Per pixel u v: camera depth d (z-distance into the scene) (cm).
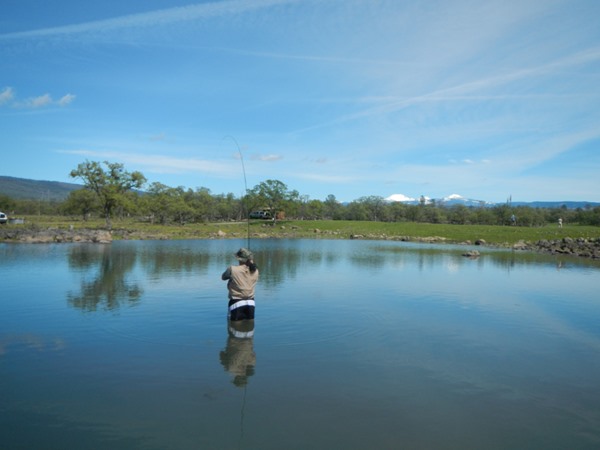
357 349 664
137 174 4612
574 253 2903
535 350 682
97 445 378
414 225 6053
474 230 5022
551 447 395
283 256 2278
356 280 1389
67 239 3162
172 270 1523
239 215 8100
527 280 1494
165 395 485
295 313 890
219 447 379
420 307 984
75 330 739
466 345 701
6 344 661
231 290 809
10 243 2847
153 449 373
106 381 522
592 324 856
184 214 6456
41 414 436
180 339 695
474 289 1262
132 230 4478
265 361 600
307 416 441
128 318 823
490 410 468
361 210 9444
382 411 457
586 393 520
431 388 523
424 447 388
